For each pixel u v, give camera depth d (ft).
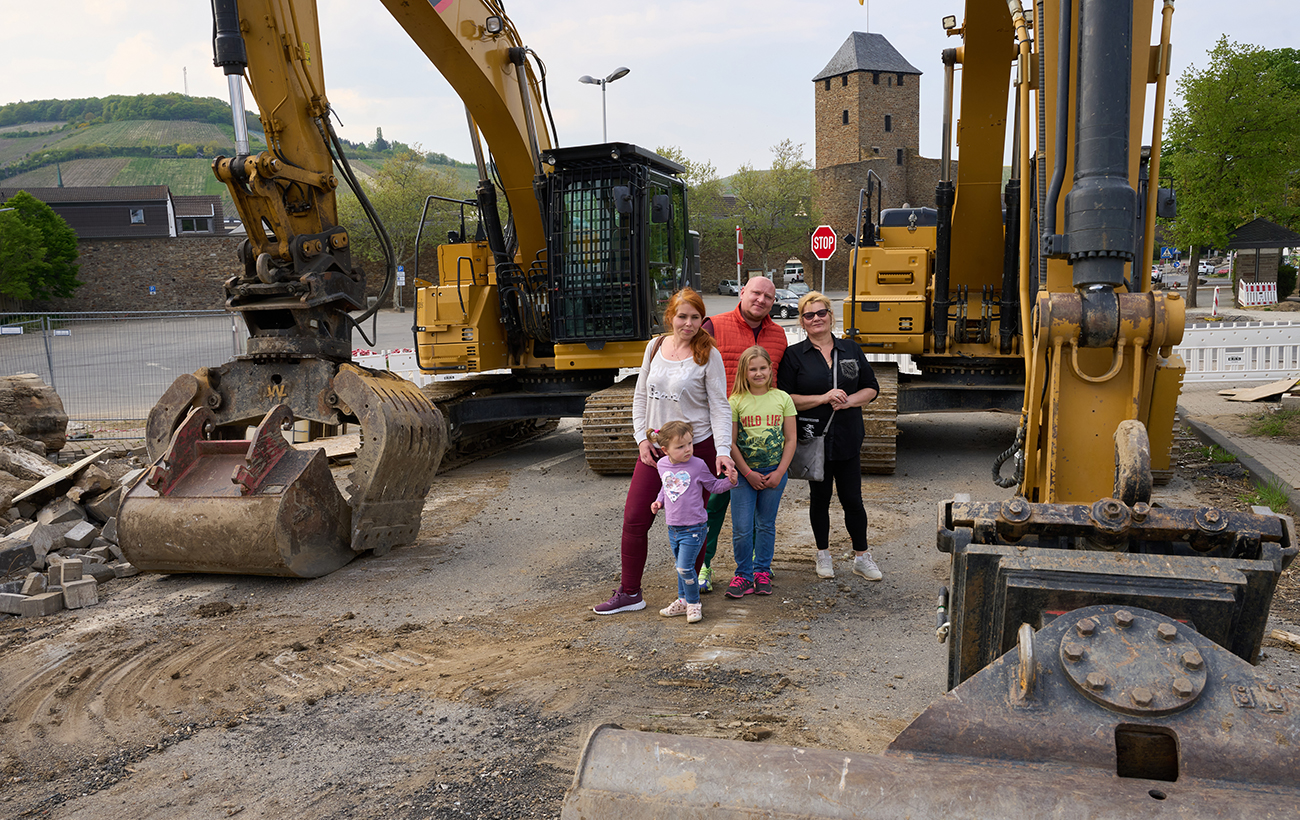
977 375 31.76
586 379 33.35
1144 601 7.51
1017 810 5.72
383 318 148.46
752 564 17.24
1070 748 6.49
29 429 32.50
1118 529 8.18
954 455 32.01
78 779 11.12
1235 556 8.15
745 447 16.52
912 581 17.99
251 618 16.81
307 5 21.11
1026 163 13.84
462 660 14.52
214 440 20.61
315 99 21.04
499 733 11.93
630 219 29.66
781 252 217.36
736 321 17.71
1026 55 14.11
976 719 6.75
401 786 10.66
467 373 34.01
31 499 22.91
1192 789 5.93
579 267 30.27
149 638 15.87
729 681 13.34
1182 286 170.50
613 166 29.55
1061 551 8.00
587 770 6.30
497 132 30.35
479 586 18.52
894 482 27.58
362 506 19.57
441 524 24.08
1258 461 26.45
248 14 20.12
